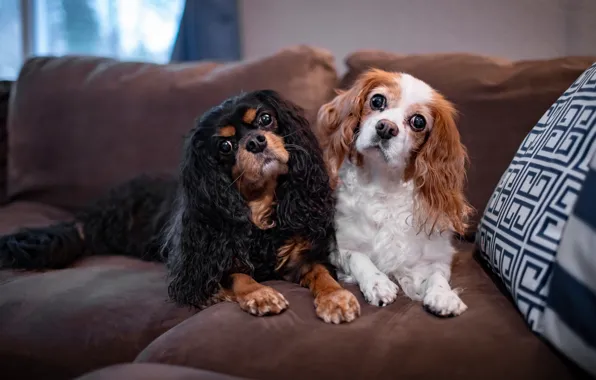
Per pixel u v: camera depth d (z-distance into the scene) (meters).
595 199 0.90
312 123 1.91
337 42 2.69
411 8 2.54
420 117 1.46
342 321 1.15
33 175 2.21
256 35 2.80
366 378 0.97
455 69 1.79
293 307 1.23
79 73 2.22
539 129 1.32
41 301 1.33
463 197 1.56
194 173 1.45
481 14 2.45
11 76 3.41
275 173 1.45
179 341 1.11
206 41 2.69
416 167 1.47
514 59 2.44
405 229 1.47
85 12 3.23
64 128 2.17
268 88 1.95
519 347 1.00
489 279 1.37
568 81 1.67
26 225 1.98
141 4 3.11
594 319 0.88
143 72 2.15
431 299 1.18
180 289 1.36
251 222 1.48
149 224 1.84
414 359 1.00
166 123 2.04
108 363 1.21
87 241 1.89
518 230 1.15
